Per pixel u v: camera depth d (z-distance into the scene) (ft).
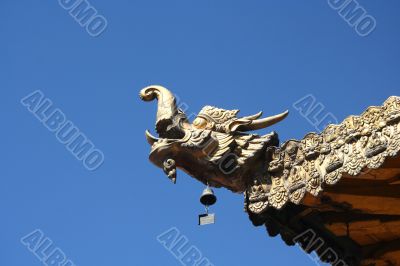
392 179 59.00
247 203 64.54
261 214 64.85
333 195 60.49
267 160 63.21
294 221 65.05
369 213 62.85
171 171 64.28
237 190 65.05
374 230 64.18
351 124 56.65
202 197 64.59
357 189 60.39
